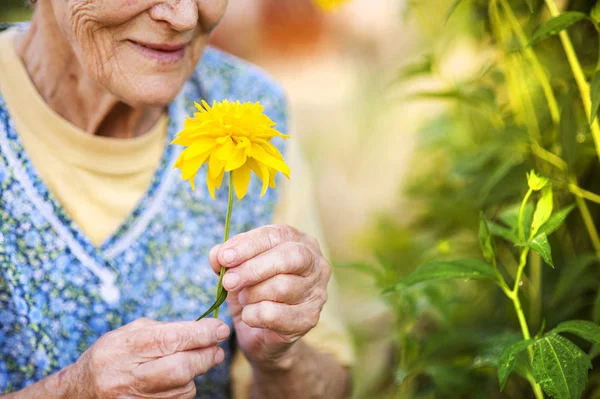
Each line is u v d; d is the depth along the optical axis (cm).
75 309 102
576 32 106
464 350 112
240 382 114
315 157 271
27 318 100
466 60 133
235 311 97
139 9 92
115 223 106
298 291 89
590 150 103
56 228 102
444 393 113
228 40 302
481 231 90
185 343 87
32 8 107
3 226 100
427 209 133
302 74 300
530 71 109
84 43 95
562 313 104
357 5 284
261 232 88
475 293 123
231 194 85
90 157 105
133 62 96
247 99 117
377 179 258
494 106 111
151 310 106
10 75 103
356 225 258
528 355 93
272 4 298
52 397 92
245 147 82
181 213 109
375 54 276
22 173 101
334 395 113
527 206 92
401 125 234
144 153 108
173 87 98
